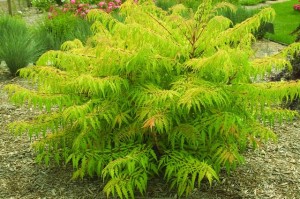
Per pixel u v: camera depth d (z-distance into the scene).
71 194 3.79
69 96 3.62
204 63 3.11
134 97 3.40
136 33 3.32
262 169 4.19
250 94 3.48
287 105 5.57
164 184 3.84
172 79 3.60
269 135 3.96
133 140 3.71
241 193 3.80
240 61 3.21
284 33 10.70
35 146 3.98
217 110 3.46
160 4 11.56
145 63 3.45
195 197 3.70
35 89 6.54
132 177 3.44
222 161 3.79
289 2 15.51
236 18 10.35
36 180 4.01
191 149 3.69
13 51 7.20
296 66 5.85
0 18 9.13
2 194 3.82
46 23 9.43
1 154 4.51
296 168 4.23
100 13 3.81
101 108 3.49
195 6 11.36
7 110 5.71
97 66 3.55
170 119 3.36
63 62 3.66
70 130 3.95
